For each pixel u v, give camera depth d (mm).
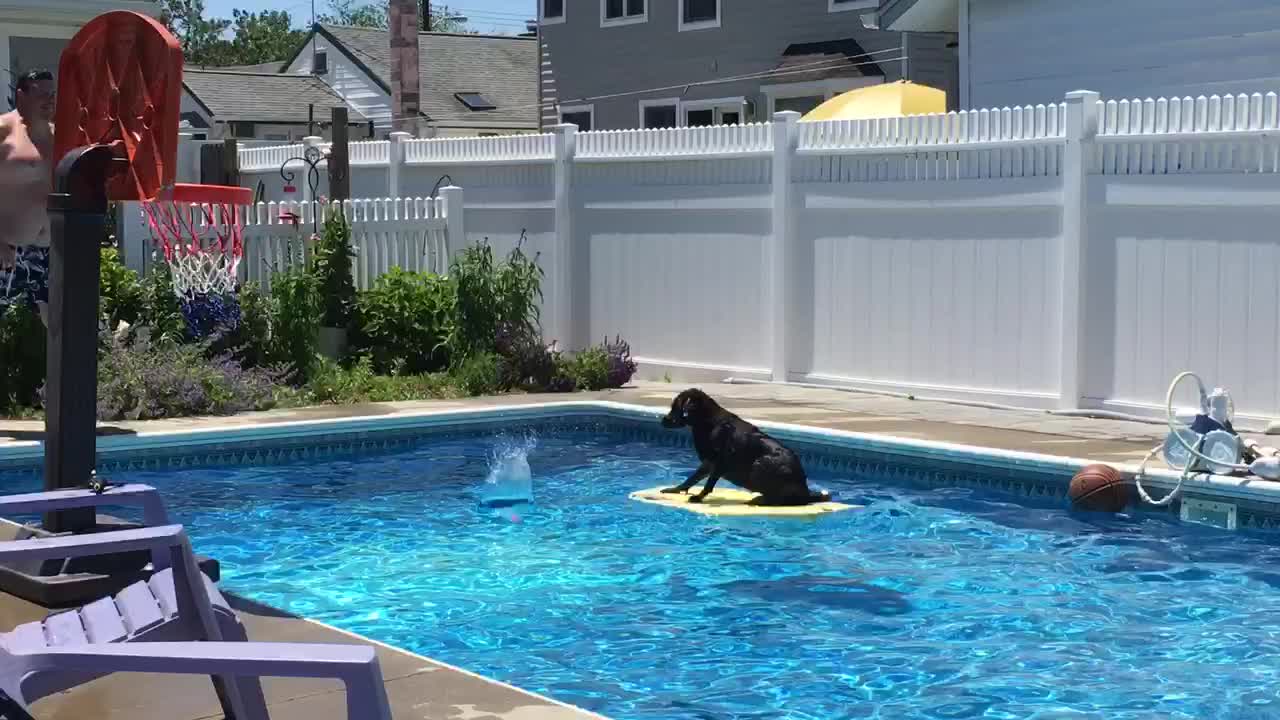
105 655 3562
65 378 6691
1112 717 5695
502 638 6895
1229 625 7059
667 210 16250
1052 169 12859
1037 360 13156
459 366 15523
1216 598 7594
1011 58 18188
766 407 13562
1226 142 11648
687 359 16234
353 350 15922
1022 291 13227
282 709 4934
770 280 15328
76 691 5199
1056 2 17547
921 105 18578
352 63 51250
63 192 6633
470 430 13609
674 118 30719
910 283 14148
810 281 15070
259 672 3477
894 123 14156
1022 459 10586
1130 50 16781
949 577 8094
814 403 13820
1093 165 12609
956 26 21094
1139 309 12375
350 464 12023
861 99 19016
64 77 8547
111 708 5020
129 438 11570
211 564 6602
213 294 14562
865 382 14609
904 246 14180
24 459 11125
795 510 9820
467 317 15648
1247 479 9398
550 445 13094
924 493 10695
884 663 6461
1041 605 7469
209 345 14109
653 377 16531
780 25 28203
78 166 6660
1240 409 11719
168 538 4473
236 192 12969
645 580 8047
